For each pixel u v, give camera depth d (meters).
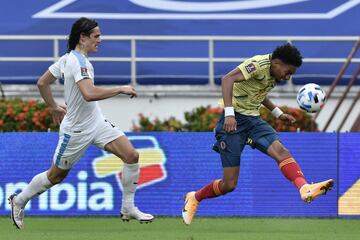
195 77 57.50
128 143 30.92
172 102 54.62
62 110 32.19
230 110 28.69
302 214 39.22
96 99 28.78
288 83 55.34
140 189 39.34
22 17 58.53
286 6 58.69
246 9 58.69
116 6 58.62
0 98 53.38
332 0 58.78
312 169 39.22
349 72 57.06
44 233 32.91
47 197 39.22
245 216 39.28
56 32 58.59
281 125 47.25
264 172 39.19
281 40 55.94
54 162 31.03
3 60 56.22
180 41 58.00
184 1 58.62
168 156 39.41
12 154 39.44
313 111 32.03
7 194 39.44
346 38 55.88
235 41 57.31
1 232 33.25
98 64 57.69
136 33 58.69
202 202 39.31
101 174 39.16
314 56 57.94
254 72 29.08
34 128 47.72
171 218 38.91
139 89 54.84
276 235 32.44
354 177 39.28
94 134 30.59
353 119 54.75
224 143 30.28
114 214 39.19
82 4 58.66
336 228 35.12
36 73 57.81
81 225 35.94
